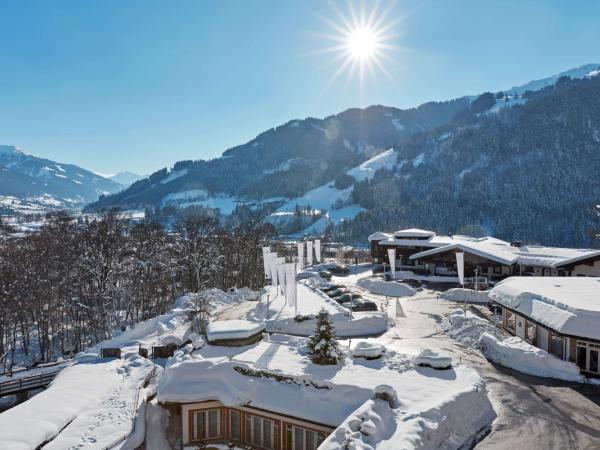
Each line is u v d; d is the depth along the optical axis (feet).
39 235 194.39
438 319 131.64
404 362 77.36
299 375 67.97
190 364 72.84
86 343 168.76
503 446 56.49
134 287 185.78
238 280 235.40
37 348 169.78
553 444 56.70
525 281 122.62
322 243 378.94
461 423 59.57
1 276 150.92
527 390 74.79
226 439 69.82
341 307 136.15
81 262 161.38
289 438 64.85
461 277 138.00
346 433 52.13
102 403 77.56
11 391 92.43
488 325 110.73
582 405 68.39
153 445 66.59
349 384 65.10
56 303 166.81
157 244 214.90
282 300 153.38
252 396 67.82
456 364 78.64
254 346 85.66
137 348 113.29
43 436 64.03
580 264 168.66
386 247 263.49
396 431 53.52
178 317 145.07
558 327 83.87
